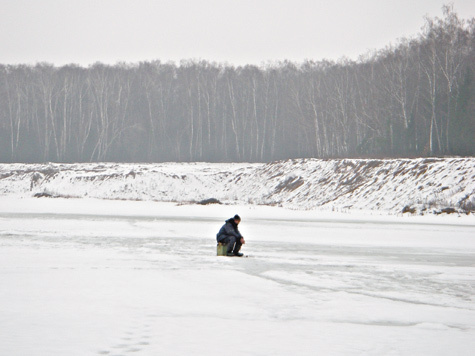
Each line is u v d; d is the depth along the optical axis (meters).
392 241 49.84
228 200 128.25
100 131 197.12
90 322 16.31
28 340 14.23
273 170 131.75
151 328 15.84
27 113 198.62
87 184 141.50
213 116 194.12
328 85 175.88
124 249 38.78
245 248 41.91
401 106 148.88
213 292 22.03
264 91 196.75
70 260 31.50
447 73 130.25
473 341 15.29
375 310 19.50
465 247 45.38
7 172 153.62
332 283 25.53
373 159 113.19
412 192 94.31
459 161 96.31
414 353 13.92
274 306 19.75
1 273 25.72
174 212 94.19
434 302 21.52
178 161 184.75
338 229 62.34
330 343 14.74
